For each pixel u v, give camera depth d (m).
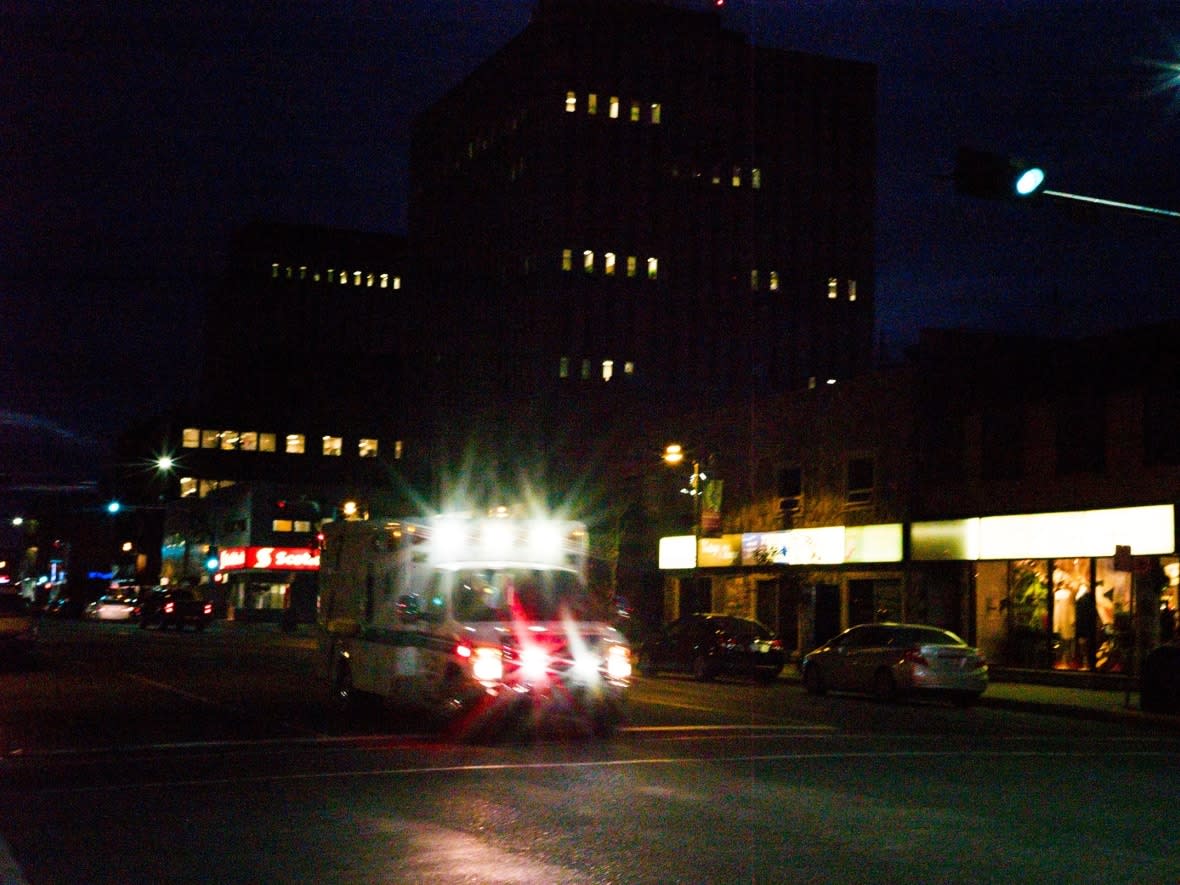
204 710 21.06
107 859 9.41
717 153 91.88
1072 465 32.62
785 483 43.75
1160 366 30.62
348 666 20.84
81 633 55.94
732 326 90.88
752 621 33.47
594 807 11.52
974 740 18.62
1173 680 24.44
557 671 16.89
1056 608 32.88
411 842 9.92
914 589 37.16
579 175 88.88
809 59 95.31
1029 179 14.38
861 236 94.94
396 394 119.25
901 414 38.31
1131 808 11.95
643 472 53.03
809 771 14.26
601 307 88.25
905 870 8.96
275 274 142.00
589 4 90.69
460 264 98.88
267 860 9.32
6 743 16.44
